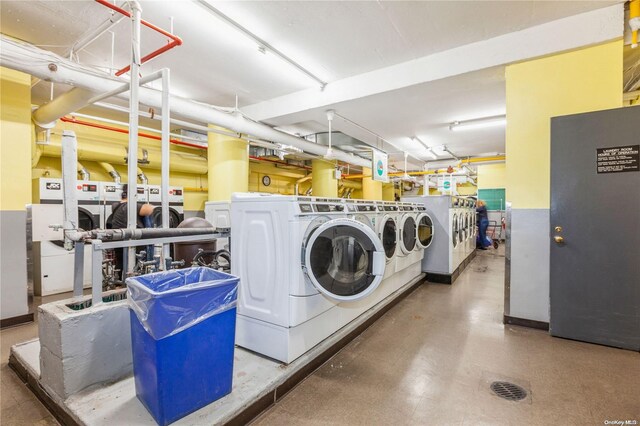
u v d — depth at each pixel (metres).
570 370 2.30
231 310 1.80
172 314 1.52
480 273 5.94
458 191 14.39
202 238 2.59
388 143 7.78
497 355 2.55
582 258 2.80
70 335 1.72
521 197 3.18
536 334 2.99
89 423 1.52
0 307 3.15
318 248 2.19
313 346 2.40
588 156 2.77
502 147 8.20
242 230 2.42
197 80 4.23
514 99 3.21
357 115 5.31
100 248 1.95
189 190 6.98
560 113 3.00
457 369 2.33
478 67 3.35
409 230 4.25
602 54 2.84
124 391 1.80
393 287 3.98
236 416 1.66
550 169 2.94
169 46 2.58
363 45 3.41
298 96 4.69
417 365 2.39
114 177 5.41
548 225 3.06
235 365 2.12
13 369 2.34
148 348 1.55
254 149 7.45
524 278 3.18
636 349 2.60
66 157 1.95
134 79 2.28
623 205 2.64
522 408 1.86
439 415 1.80
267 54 3.51
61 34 3.16
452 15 2.89
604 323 2.71
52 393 1.81
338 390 2.06
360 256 2.28
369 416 1.80
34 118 3.95
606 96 2.82
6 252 3.19
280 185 9.61
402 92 4.00
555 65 3.02
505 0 2.68
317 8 2.77
